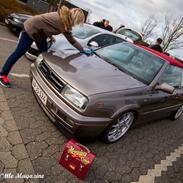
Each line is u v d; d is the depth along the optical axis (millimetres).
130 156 3570
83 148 2678
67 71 3188
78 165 2650
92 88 2979
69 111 2883
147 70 4047
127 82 3527
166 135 4883
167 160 3934
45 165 2691
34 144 2945
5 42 7199
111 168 3127
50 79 3213
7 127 3055
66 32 3713
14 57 3852
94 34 6180
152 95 3832
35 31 3705
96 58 3990
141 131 4574
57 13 3678
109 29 9492
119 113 3141
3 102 3553
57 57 3549
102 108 2936
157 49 8359
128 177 3107
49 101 3080
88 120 2855
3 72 3939
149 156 3812
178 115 5922
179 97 5047
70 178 2654
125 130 3701
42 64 3473
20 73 4871
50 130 3307
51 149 2965
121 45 4602
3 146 2727
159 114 4594
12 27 8680
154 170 3514
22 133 3057
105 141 3438
